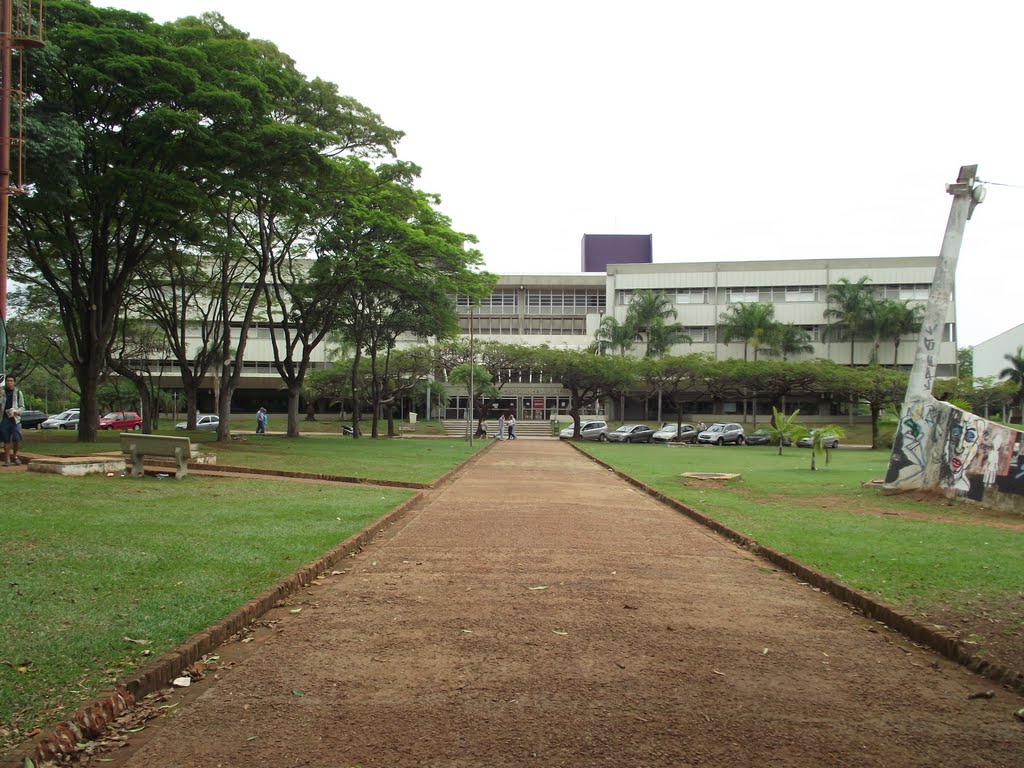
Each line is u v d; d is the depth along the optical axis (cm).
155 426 4562
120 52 1848
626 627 572
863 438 5784
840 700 432
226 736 375
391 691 435
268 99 2141
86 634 490
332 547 837
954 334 6600
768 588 724
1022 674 453
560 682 452
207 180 2092
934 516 1261
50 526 872
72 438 2714
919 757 360
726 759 354
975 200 1627
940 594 650
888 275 6812
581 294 7425
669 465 2627
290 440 3256
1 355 1488
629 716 402
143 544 791
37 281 2795
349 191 2902
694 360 5256
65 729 360
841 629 582
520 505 1391
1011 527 1115
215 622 533
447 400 6638
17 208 1927
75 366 2633
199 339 6619
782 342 6347
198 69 2030
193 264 3338
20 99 1513
